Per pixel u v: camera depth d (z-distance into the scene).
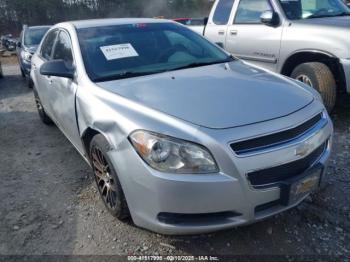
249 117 2.37
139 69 3.32
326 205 3.03
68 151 4.49
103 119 2.67
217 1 6.57
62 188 3.57
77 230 2.91
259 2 5.63
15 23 40.22
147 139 2.33
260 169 2.26
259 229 2.78
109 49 3.47
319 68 4.70
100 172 3.00
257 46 5.57
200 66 3.44
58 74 3.31
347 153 3.89
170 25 4.06
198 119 2.35
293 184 2.35
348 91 4.57
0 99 7.87
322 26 4.76
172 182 2.23
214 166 2.22
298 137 2.43
